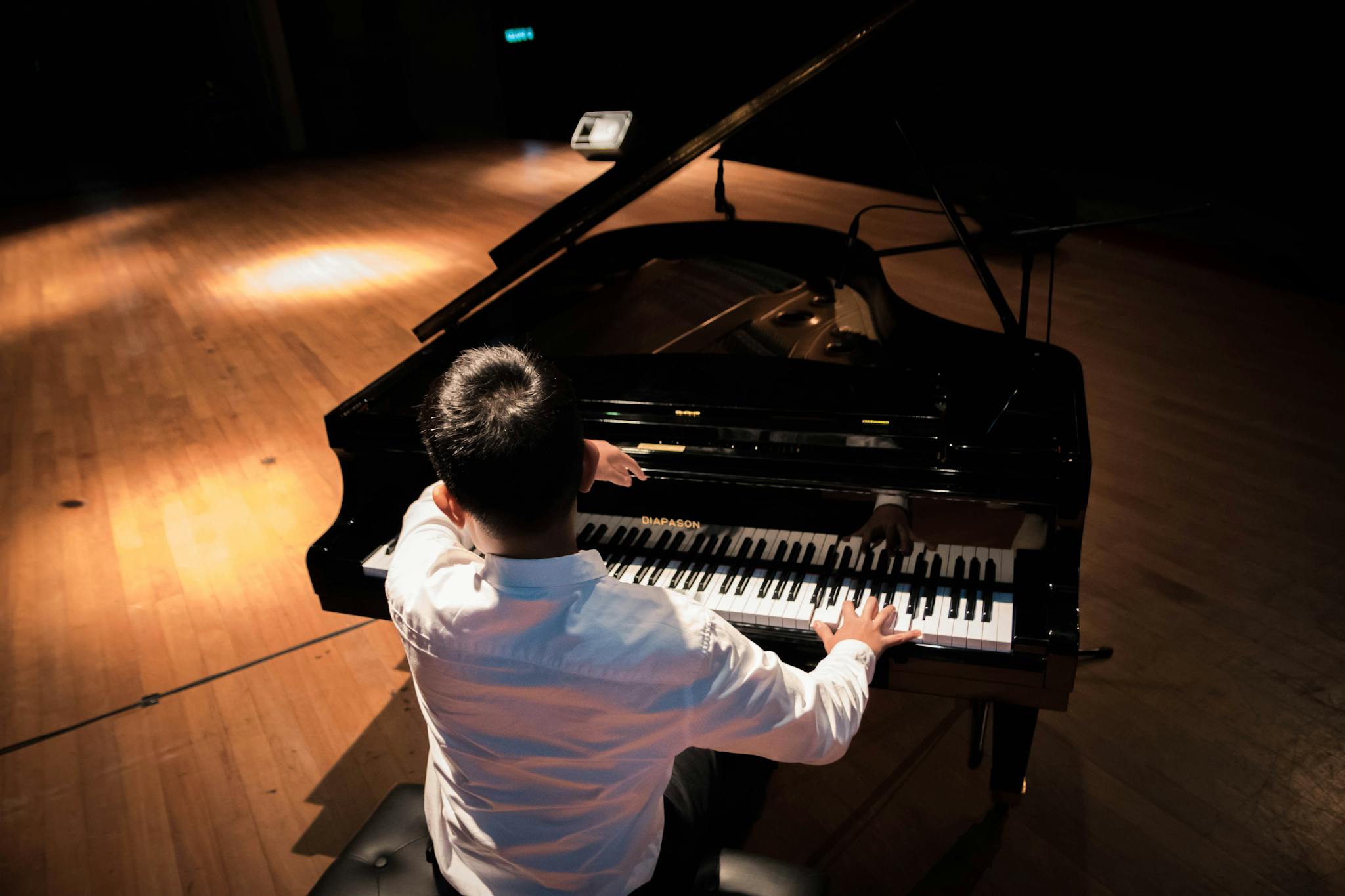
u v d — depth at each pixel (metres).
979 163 7.02
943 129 6.98
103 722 2.63
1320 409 3.79
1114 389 4.03
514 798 1.17
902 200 7.08
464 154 11.41
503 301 3.06
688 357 2.26
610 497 1.91
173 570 3.35
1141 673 2.49
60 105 11.58
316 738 2.54
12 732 2.61
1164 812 2.09
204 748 2.52
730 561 1.87
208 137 11.88
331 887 1.44
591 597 1.07
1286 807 2.09
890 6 2.10
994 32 6.54
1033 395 1.92
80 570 3.38
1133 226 6.14
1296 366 4.17
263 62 11.88
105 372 5.26
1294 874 1.94
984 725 2.22
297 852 2.19
